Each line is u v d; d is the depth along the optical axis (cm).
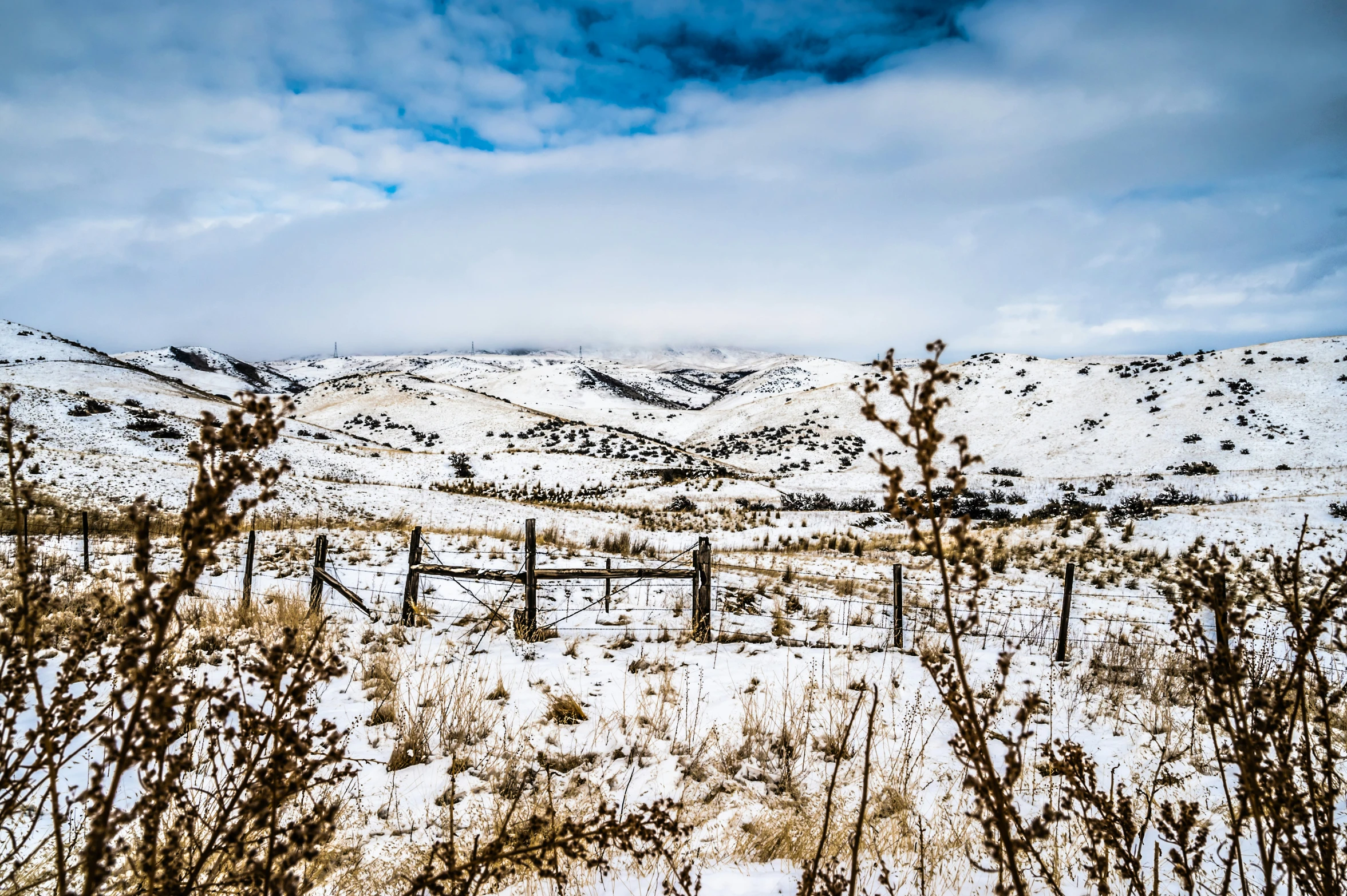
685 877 268
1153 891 225
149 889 189
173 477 2948
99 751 434
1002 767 486
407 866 345
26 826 347
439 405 9456
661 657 788
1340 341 6612
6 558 1125
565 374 17888
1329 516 2400
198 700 203
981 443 6562
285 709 205
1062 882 337
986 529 2591
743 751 513
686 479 5306
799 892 245
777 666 770
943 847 374
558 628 938
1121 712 635
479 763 489
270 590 1080
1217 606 207
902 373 154
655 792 457
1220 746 536
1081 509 3188
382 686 630
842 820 411
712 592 1214
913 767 489
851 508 4003
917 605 1250
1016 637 1005
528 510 3281
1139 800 429
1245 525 2361
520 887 333
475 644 835
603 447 7331
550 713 587
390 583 1209
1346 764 364
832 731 561
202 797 346
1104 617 1219
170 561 1295
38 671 536
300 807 363
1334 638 199
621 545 2166
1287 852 205
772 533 2916
